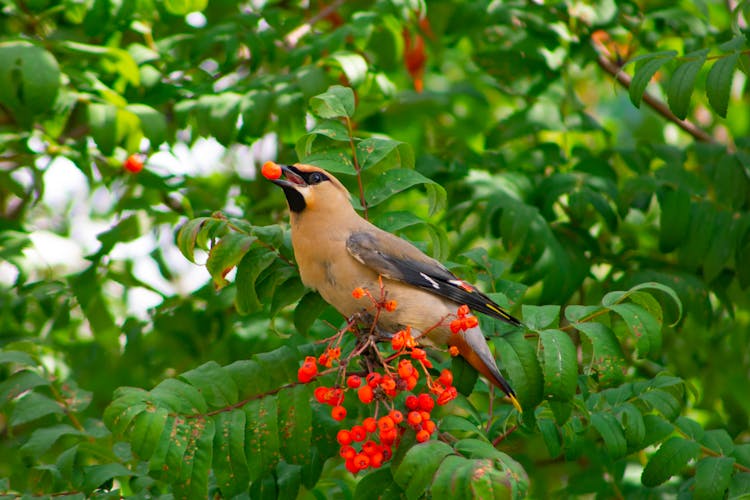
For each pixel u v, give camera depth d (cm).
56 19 1175
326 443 804
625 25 1230
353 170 835
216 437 720
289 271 863
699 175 1135
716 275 1048
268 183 1326
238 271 837
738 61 823
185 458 701
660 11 1184
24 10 1099
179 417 712
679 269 1095
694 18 1184
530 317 768
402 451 708
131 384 1138
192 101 1025
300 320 863
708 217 1061
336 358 706
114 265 1146
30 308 1133
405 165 897
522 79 1222
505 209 1041
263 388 757
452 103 1511
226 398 738
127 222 1118
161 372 1149
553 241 1039
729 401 1213
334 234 838
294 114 1018
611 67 1271
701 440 801
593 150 1384
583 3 1212
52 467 780
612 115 1706
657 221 1302
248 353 1088
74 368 1143
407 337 703
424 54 1343
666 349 1219
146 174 1147
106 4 1027
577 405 762
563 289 1036
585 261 1073
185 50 1220
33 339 966
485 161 1219
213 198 1280
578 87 1716
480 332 838
